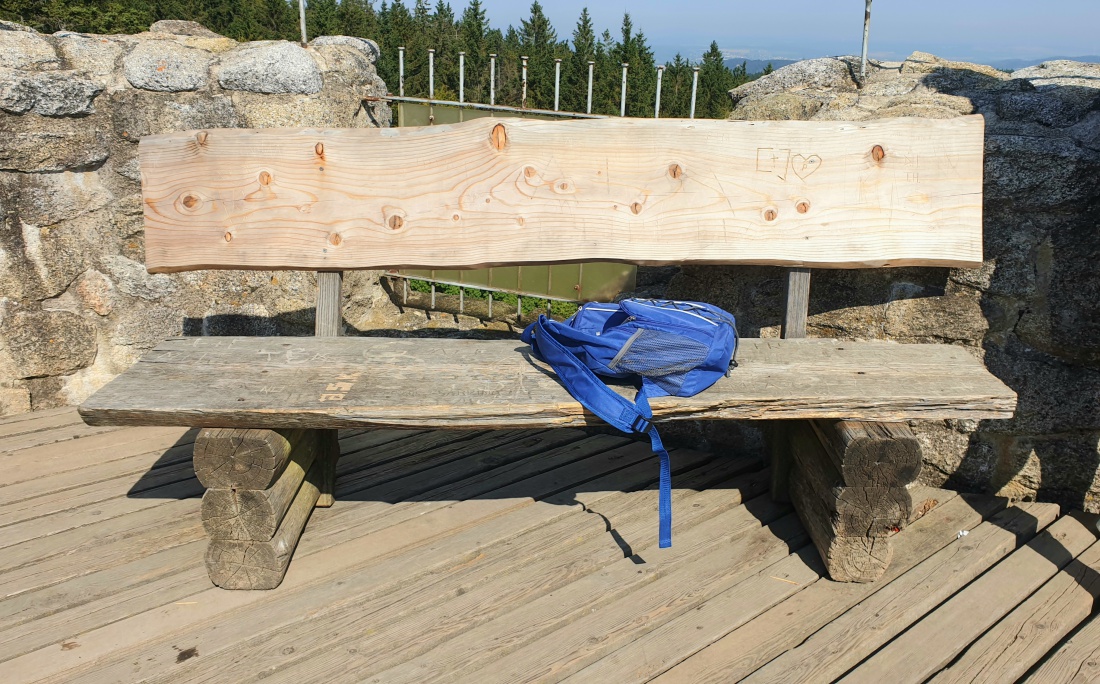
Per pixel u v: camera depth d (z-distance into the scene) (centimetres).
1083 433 269
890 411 226
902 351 260
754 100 318
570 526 261
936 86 293
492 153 271
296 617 214
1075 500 277
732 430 311
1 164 310
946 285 277
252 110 340
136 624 212
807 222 270
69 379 348
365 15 2002
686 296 321
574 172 272
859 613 221
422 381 233
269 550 222
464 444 322
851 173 268
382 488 286
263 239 275
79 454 306
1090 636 213
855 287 291
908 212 267
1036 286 264
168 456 307
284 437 223
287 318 365
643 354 224
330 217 273
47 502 271
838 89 311
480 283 375
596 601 223
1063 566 245
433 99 350
